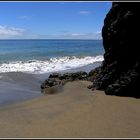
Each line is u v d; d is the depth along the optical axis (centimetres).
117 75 1410
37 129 943
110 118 1035
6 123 1010
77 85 1777
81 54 5269
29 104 1325
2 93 1627
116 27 1394
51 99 1409
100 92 1461
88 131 912
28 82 2061
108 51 1489
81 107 1181
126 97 1324
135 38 1327
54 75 2067
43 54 5009
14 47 8194
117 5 1420
